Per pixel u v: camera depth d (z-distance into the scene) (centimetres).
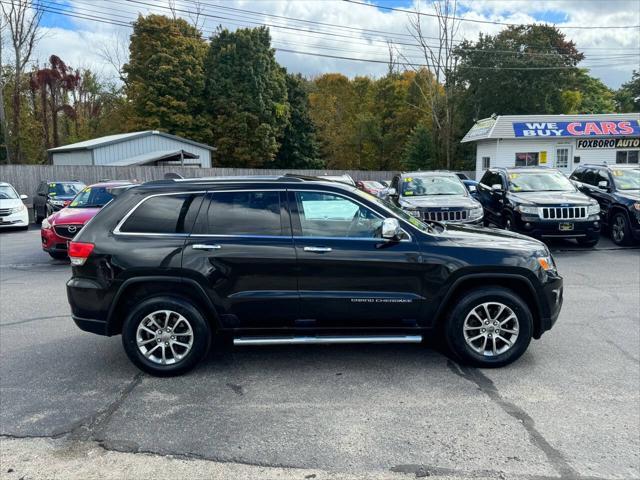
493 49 4056
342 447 342
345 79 6103
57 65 4878
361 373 467
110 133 5041
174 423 377
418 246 461
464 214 1097
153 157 2862
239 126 4078
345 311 461
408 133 5203
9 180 2269
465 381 446
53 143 5066
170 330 462
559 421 373
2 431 368
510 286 482
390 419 379
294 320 463
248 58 4128
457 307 466
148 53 4041
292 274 454
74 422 380
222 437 357
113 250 454
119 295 454
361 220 468
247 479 308
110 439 355
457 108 4212
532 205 1102
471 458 327
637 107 5322
